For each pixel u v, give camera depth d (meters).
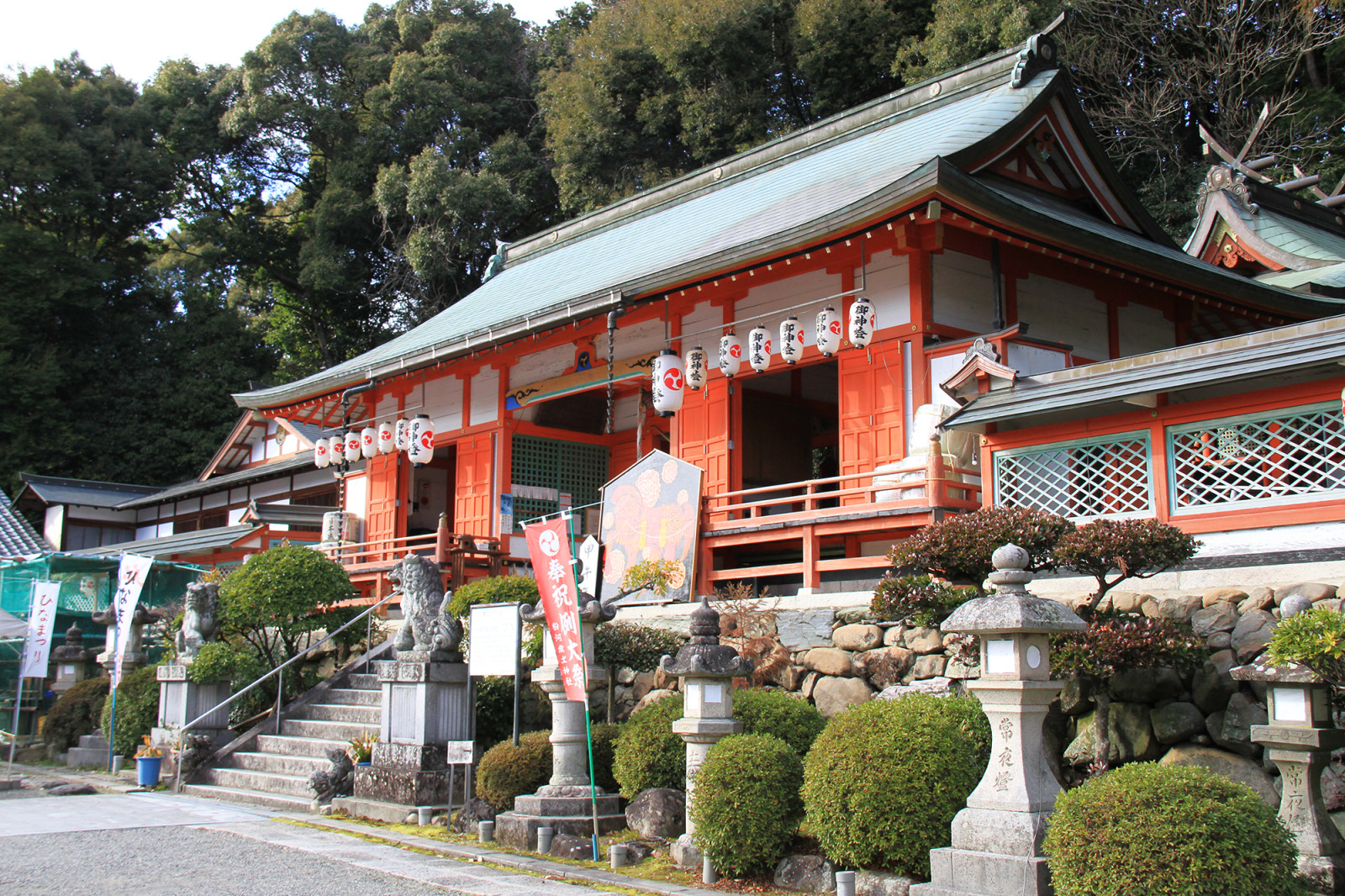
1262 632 7.21
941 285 12.77
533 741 9.51
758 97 30.02
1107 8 25.78
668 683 11.02
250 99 36.31
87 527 33.50
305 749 12.21
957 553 7.72
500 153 34.69
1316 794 5.94
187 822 9.88
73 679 17.53
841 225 11.88
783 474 17.52
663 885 7.21
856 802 6.55
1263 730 6.09
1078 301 14.56
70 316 36.75
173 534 32.44
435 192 32.56
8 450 33.78
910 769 6.53
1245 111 25.36
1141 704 7.45
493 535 17.81
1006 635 6.17
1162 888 5.07
